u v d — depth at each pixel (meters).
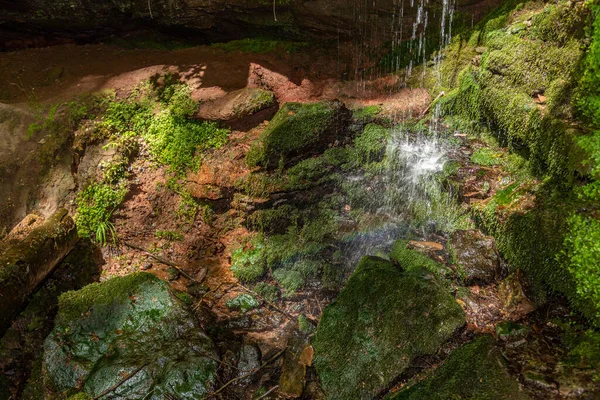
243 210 5.47
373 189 5.30
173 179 5.77
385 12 6.20
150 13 6.68
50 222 5.10
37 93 6.32
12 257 4.54
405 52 6.29
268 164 5.43
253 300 4.86
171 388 3.84
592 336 3.35
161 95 6.20
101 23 6.93
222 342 4.43
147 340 4.15
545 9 4.73
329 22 6.41
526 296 3.89
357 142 5.59
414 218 4.99
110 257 5.55
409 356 3.63
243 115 5.80
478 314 3.90
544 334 3.55
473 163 5.01
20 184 5.60
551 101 4.32
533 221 3.94
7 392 4.37
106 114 6.01
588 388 2.99
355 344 3.79
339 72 6.43
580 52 4.20
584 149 3.77
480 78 5.20
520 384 3.17
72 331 4.22
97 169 5.70
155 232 5.66
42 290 5.09
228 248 5.47
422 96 6.02
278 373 4.08
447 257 4.44
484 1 5.94
